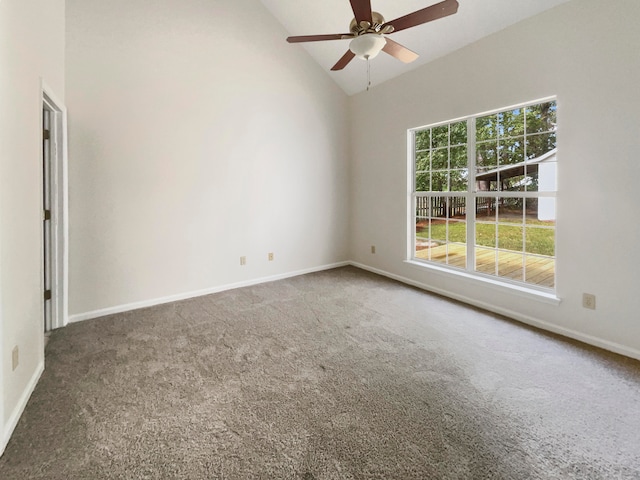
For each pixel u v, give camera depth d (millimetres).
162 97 3467
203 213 3830
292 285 4227
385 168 4477
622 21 2248
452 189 3732
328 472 1387
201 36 3676
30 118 2021
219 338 2721
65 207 2971
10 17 1719
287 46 4344
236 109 3982
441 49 3467
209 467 1420
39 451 1512
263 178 4277
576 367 2199
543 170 2906
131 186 3352
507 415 1733
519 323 2955
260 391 1978
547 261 3123
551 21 2627
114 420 1726
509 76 2939
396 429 1642
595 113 2414
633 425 1646
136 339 2709
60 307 2963
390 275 4555
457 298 3633
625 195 2305
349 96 4977
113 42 3166
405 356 2383
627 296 2328
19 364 1795
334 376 2133
